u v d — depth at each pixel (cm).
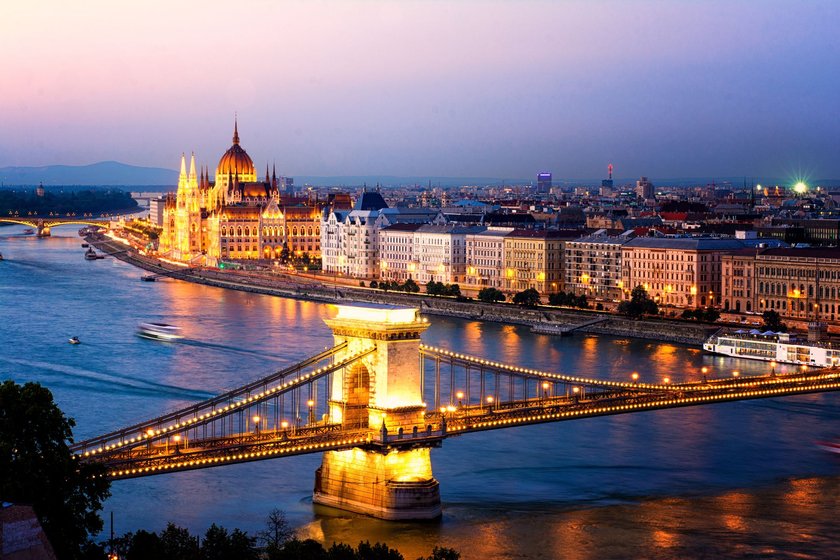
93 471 19975
